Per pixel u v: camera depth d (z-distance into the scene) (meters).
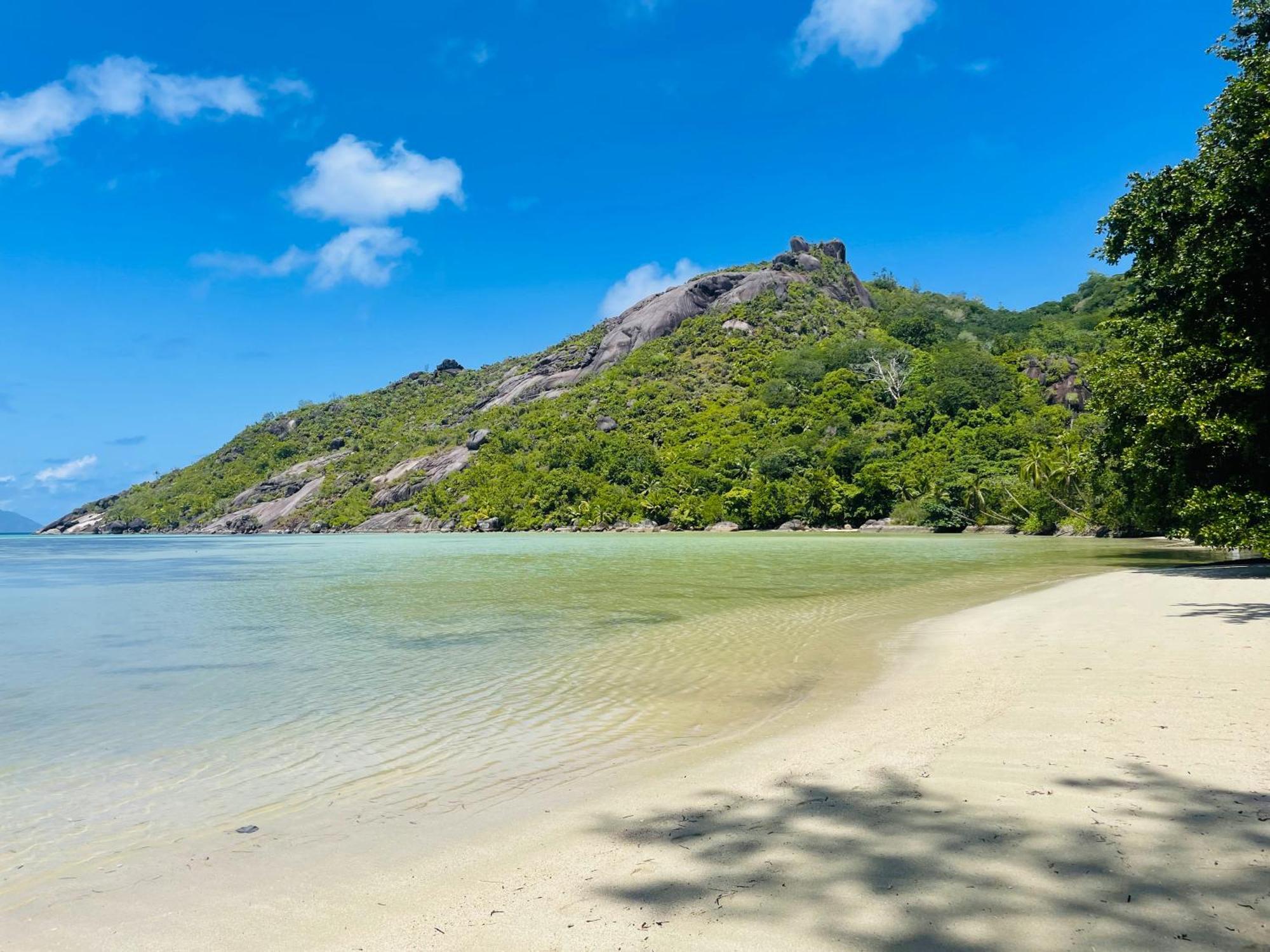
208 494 195.50
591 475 125.00
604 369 180.25
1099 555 39.06
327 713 9.70
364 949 3.89
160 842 5.63
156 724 9.29
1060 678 9.53
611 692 10.42
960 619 16.34
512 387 198.62
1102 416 25.47
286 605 23.22
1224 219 19.03
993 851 4.54
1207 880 4.01
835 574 30.16
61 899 4.71
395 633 16.61
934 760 6.49
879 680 10.58
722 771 6.70
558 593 24.67
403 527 139.62
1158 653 10.73
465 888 4.59
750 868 4.56
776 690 10.29
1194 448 21.20
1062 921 3.70
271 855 5.31
